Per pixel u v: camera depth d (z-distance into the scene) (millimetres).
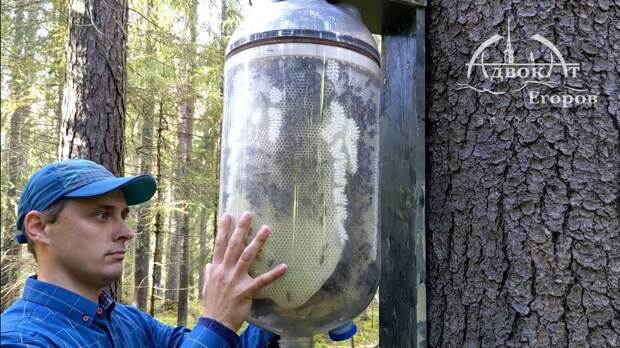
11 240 6043
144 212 7496
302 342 1018
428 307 1155
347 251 951
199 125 7000
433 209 1165
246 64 989
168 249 10469
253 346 1245
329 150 943
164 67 5301
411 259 1150
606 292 1019
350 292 964
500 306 1064
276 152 934
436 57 1194
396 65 1253
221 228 960
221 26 5820
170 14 5426
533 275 1044
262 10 1044
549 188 1055
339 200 945
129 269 8789
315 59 955
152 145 6855
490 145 1105
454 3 1180
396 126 1235
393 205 1228
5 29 5422
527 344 1033
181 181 6648
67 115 3787
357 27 1045
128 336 1285
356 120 989
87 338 1147
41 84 5211
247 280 930
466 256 1110
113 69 3871
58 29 4973
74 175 1181
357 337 5582
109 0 3871
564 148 1059
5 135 6340
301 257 919
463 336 1100
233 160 980
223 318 931
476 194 1109
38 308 1137
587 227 1035
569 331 1017
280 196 925
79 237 1166
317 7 1020
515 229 1064
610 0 1099
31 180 1207
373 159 1030
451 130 1155
